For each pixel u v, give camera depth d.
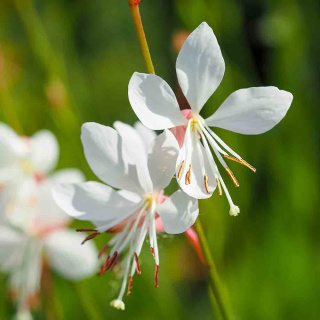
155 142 0.26
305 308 0.35
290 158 0.36
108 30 0.50
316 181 0.37
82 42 0.50
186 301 0.39
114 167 0.26
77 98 0.44
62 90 0.36
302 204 0.36
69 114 0.36
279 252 0.35
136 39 0.50
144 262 0.35
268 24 0.38
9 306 0.34
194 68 0.26
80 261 0.33
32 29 0.37
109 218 0.27
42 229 0.33
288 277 0.35
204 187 0.26
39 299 0.33
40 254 0.33
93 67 0.49
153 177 0.26
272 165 0.36
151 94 0.26
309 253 0.35
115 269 0.28
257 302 0.35
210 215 0.35
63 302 0.35
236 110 0.26
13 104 0.43
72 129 0.36
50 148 0.33
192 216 0.26
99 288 0.35
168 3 0.48
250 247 0.36
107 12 0.50
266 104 0.26
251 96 0.26
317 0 0.40
